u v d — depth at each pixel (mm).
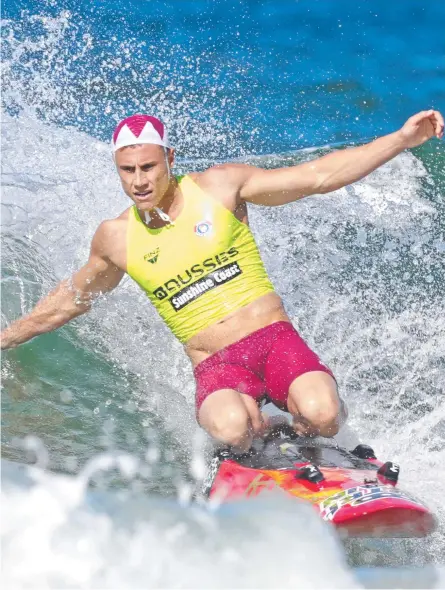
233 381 18500
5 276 23781
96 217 26719
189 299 18953
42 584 12734
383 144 18141
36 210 26562
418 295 26031
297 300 25344
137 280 19359
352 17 43031
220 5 43344
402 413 21625
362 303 25484
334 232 28438
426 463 19719
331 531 15000
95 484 17531
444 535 16750
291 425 18938
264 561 14055
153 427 20344
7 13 39344
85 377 21891
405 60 40500
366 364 23375
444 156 32906
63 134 31328
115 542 13797
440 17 42938
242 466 17469
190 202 18906
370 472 16812
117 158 18453
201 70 38531
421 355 23797
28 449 18688
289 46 41000
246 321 18953
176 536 14273
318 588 13781
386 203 30047
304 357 18484
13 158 28969
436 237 28578
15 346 20859
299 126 35750
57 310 20359
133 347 23250
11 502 14312
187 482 18172
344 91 38219
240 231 19219
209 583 13344
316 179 18625
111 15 41594
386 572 14898
